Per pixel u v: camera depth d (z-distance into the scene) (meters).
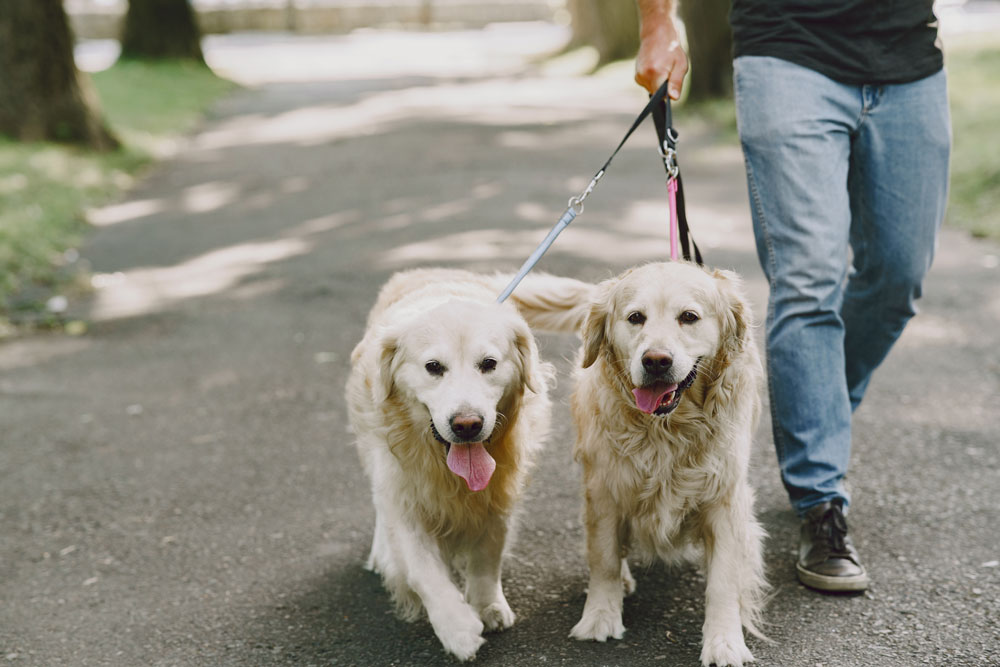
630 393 2.85
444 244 7.93
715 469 2.83
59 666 2.86
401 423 2.93
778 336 3.18
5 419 4.90
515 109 16.45
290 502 3.89
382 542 3.29
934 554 3.18
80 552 3.56
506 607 2.96
